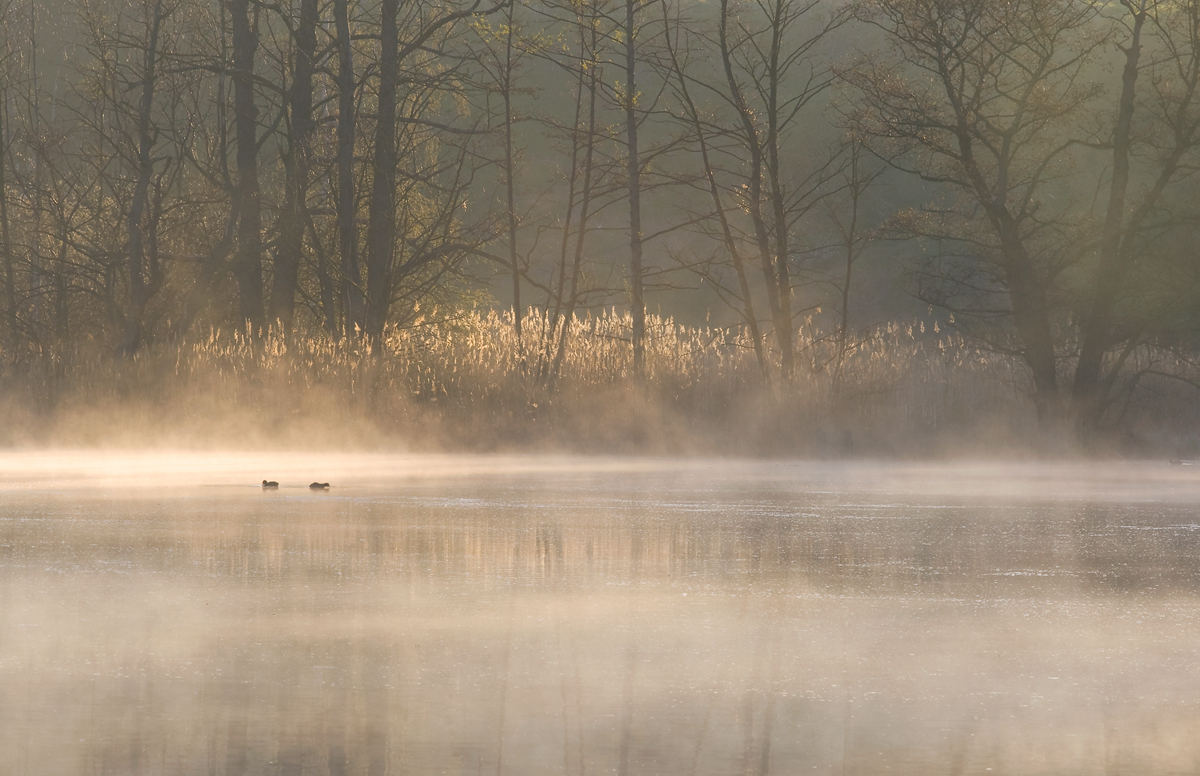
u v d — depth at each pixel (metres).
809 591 21.94
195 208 99.25
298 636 17.91
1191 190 72.56
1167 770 11.82
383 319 81.69
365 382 69.62
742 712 13.93
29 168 116.81
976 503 38.31
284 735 12.85
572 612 19.86
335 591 21.61
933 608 20.33
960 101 68.94
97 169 93.50
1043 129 73.00
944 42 68.31
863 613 19.88
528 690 14.85
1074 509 36.47
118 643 17.31
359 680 15.29
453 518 32.94
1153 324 68.81
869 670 16.02
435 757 12.09
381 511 34.72
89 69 93.44
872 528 31.19
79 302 103.56
